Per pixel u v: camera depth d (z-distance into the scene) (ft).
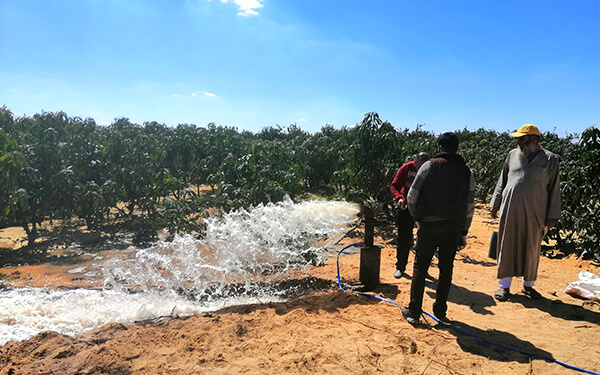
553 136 38.58
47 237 22.65
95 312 12.74
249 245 19.47
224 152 41.75
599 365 9.86
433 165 11.71
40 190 20.56
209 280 15.99
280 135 69.31
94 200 21.83
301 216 21.54
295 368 9.44
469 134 65.77
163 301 13.70
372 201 25.50
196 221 22.77
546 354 10.41
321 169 42.80
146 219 22.80
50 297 13.82
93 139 27.27
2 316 12.24
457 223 11.73
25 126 26.27
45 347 10.11
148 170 26.61
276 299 14.33
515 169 13.99
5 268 17.16
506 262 14.17
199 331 11.20
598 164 20.10
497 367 9.70
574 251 21.52
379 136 25.98
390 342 10.82
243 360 9.80
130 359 9.73
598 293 14.29
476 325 12.21
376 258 15.28
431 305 13.82
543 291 15.35
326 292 14.75
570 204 21.40
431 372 9.41
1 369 9.12
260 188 21.53
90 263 17.90
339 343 10.65
